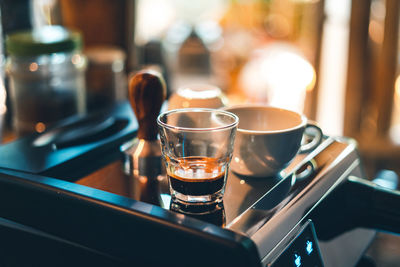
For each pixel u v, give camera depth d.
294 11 1.35
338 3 1.29
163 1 1.36
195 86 0.63
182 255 0.42
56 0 0.95
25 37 0.80
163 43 1.16
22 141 0.58
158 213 0.43
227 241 0.40
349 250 0.54
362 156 1.38
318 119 1.40
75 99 0.85
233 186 0.50
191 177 0.46
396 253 1.07
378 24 1.31
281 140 0.49
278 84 1.33
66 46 0.80
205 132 0.46
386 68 1.31
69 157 0.53
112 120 0.64
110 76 0.91
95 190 0.47
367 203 0.55
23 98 0.80
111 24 0.97
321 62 1.33
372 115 1.40
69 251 0.47
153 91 0.52
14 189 0.49
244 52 1.36
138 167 0.53
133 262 0.44
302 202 0.48
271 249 0.43
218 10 1.46
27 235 0.49
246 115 0.57
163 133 0.46
